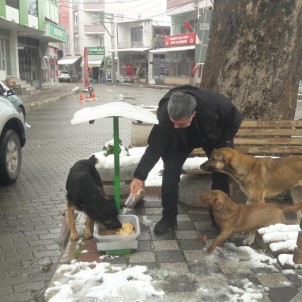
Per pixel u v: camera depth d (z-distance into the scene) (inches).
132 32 2009.1
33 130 495.8
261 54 220.1
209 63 238.7
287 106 230.2
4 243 169.5
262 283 131.9
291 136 212.7
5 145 241.8
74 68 2402.8
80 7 2359.7
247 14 217.6
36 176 273.7
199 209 198.2
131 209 199.5
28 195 232.7
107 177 197.2
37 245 167.3
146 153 157.9
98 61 2201.0
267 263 145.1
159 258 148.8
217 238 150.8
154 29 1908.2
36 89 1168.2
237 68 224.7
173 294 125.1
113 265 143.3
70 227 165.2
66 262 147.0
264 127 212.1
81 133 470.3
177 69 1596.9
